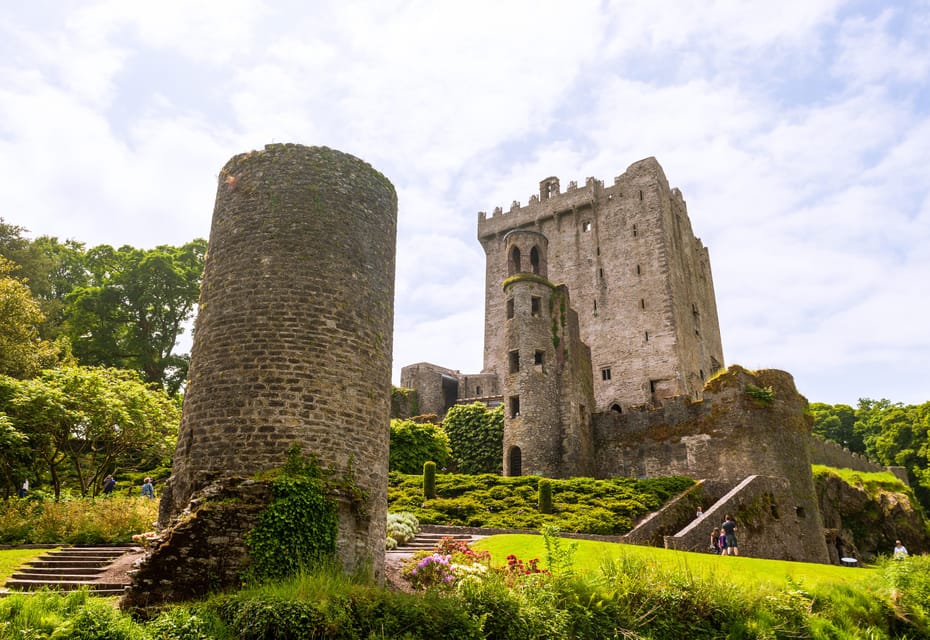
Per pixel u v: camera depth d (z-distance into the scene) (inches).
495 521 1149.7
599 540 1047.0
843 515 1830.7
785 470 1453.0
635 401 2292.1
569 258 2603.3
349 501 543.8
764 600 584.1
